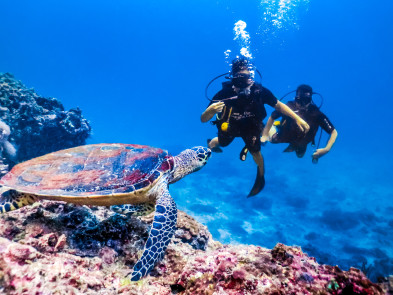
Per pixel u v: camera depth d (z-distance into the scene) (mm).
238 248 2779
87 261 2320
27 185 2734
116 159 3166
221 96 5945
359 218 15156
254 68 5863
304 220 14703
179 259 2768
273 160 28453
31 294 1576
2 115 9180
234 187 18953
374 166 28719
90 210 3375
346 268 10703
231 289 2025
